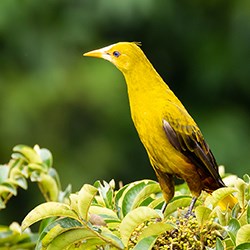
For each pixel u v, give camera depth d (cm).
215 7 1831
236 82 1798
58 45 1722
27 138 1648
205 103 1795
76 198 547
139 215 532
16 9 1711
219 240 532
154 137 679
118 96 1669
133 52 683
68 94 1662
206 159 683
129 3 1736
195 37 1823
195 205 658
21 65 1709
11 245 688
